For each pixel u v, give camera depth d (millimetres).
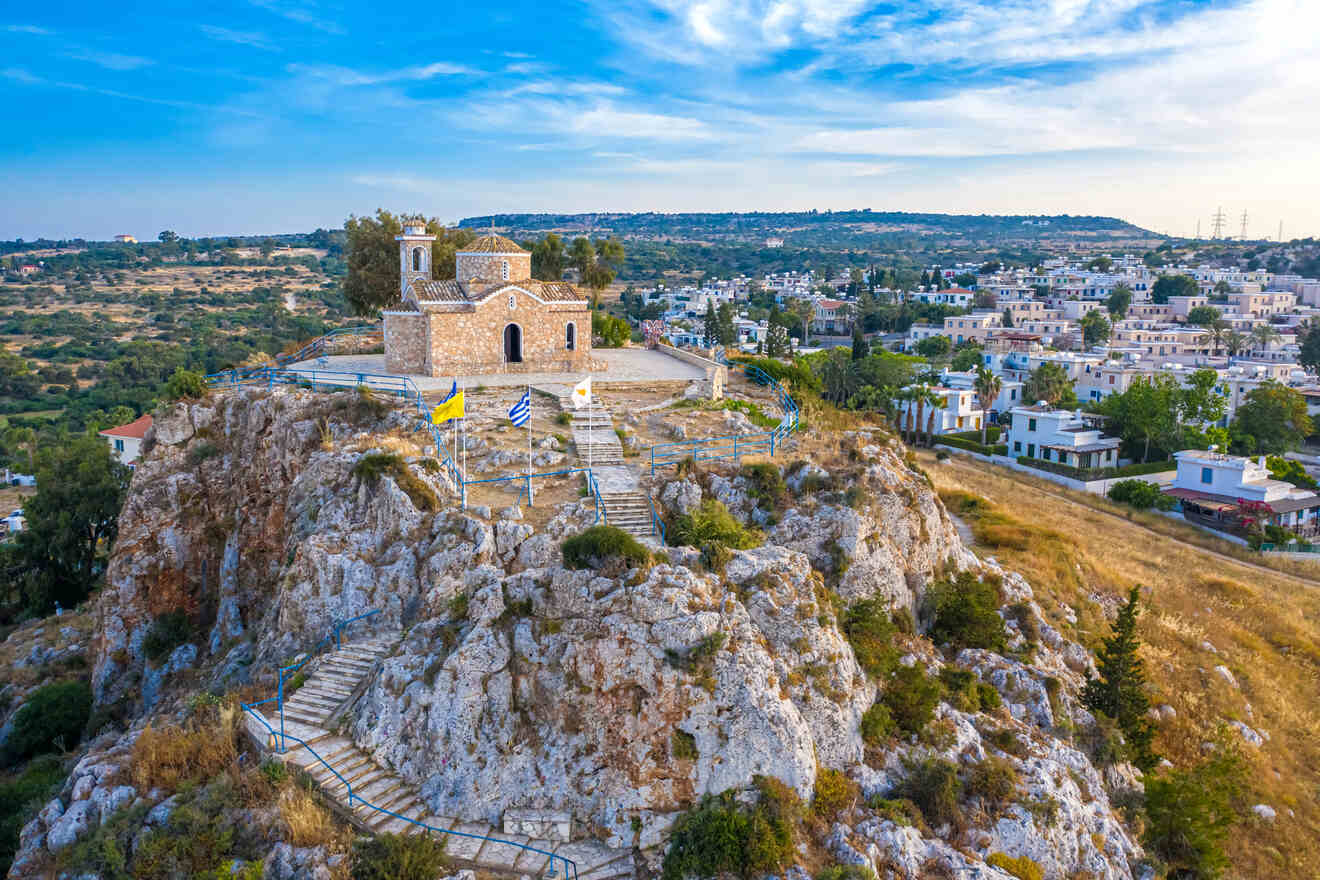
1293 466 85938
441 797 24594
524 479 36656
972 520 59094
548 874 22641
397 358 55250
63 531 65250
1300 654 49656
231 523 46781
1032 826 26812
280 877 22047
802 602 28016
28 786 32969
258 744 26391
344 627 31109
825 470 35656
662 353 72062
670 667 25234
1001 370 135125
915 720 28703
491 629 26188
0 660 52312
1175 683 43031
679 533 31094
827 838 24328
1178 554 64375
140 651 44094
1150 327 188125
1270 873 33188
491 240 57188
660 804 24359
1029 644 38000
